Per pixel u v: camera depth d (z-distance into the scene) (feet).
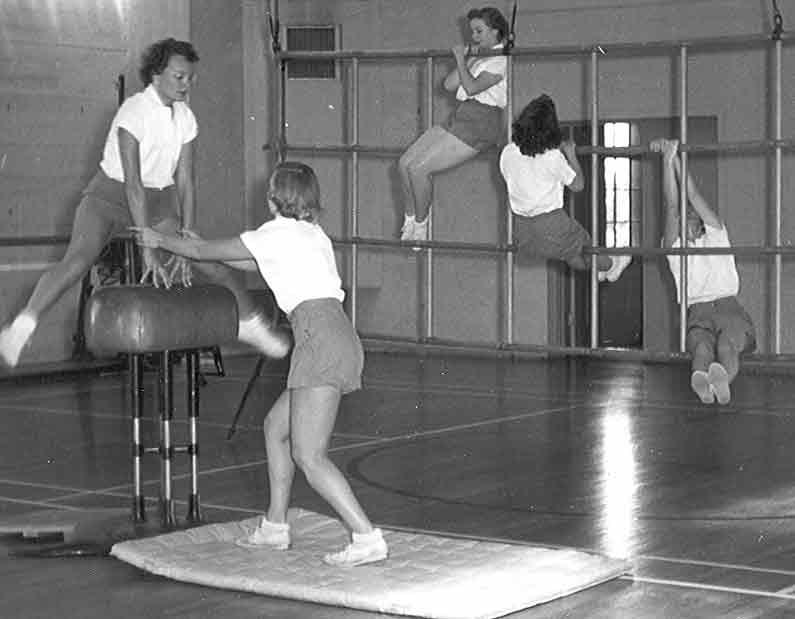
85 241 26.50
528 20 54.49
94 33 51.98
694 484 30.73
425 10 56.65
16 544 25.34
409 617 20.24
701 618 20.27
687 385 47.91
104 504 28.96
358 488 30.58
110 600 21.38
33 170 50.21
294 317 22.11
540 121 32.83
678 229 32.55
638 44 31.78
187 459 34.12
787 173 50.08
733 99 50.75
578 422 39.93
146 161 25.85
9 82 49.42
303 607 20.88
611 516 27.55
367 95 57.67
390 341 33.96
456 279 57.47
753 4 50.14
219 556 23.21
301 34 57.31
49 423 40.04
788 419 40.01
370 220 58.08
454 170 56.54
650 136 53.47
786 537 25.64
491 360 56.34
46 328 51.08
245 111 57.26
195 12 55.31
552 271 55.88
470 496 29.63
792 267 50.42
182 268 25.82
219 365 50.85
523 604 20.66
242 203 57.26
